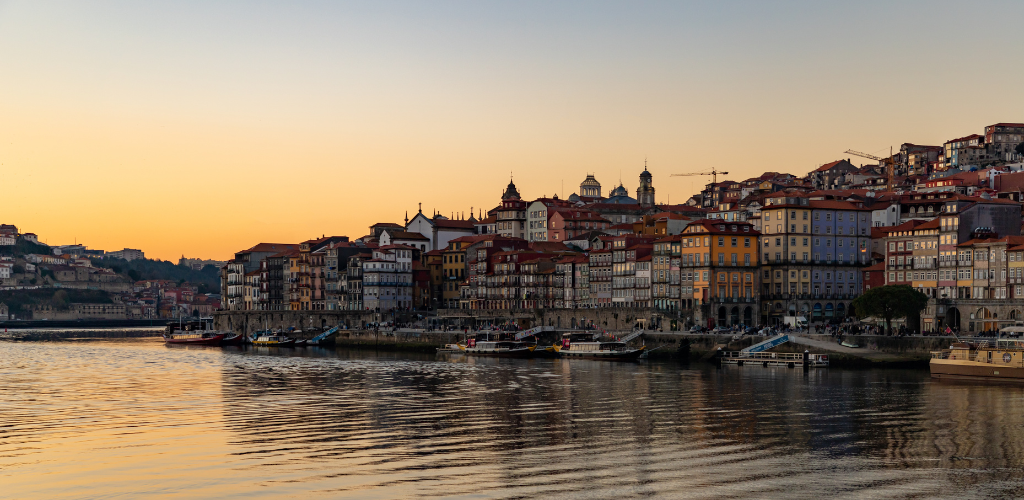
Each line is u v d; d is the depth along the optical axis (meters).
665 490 101.69
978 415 146.00
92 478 107.38
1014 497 99.75
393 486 103.00
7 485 104.62
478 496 99.19
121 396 175.38
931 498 99.25
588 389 180.88
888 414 147.50
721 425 139.00
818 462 114.56
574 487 102.62
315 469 110.69
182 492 101.44
